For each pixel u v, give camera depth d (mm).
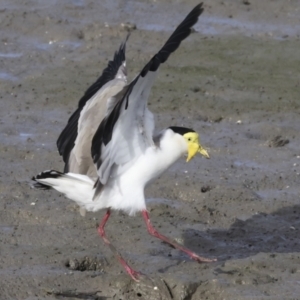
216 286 11078
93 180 11188
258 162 15219
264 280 11289
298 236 12703
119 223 12844
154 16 22203
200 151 11406
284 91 18406
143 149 11133
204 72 19219
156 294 11047
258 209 13461
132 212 11391
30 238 12242
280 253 12094
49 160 14914
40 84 18344
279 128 16625
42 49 20281
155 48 20484
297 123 16922
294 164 15180
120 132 10875
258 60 20031
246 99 17938
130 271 11242
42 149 15328
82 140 11492
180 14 22406
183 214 13258
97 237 12375
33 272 11242
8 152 15180
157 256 11945
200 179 14383
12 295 10773
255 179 14516
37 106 17250
